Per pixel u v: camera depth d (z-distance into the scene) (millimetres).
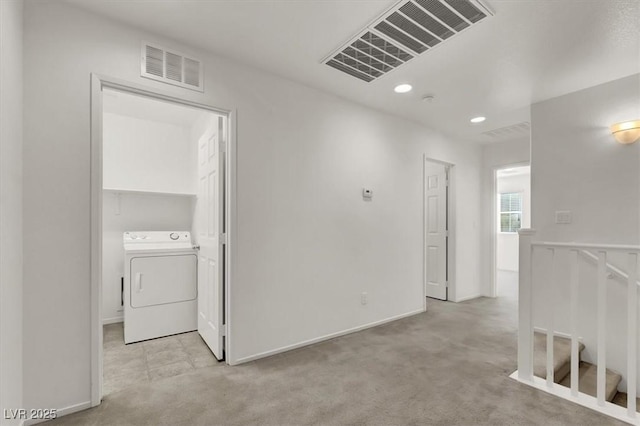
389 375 2236
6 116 1431
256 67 2523
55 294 1731
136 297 2916
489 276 4785
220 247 2494
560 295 2926
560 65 2428
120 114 3564
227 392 2000
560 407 1857
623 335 2525
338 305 3055
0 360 1350
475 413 1797
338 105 3090
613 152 2654
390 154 3572
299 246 2779
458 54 2289
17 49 1576
